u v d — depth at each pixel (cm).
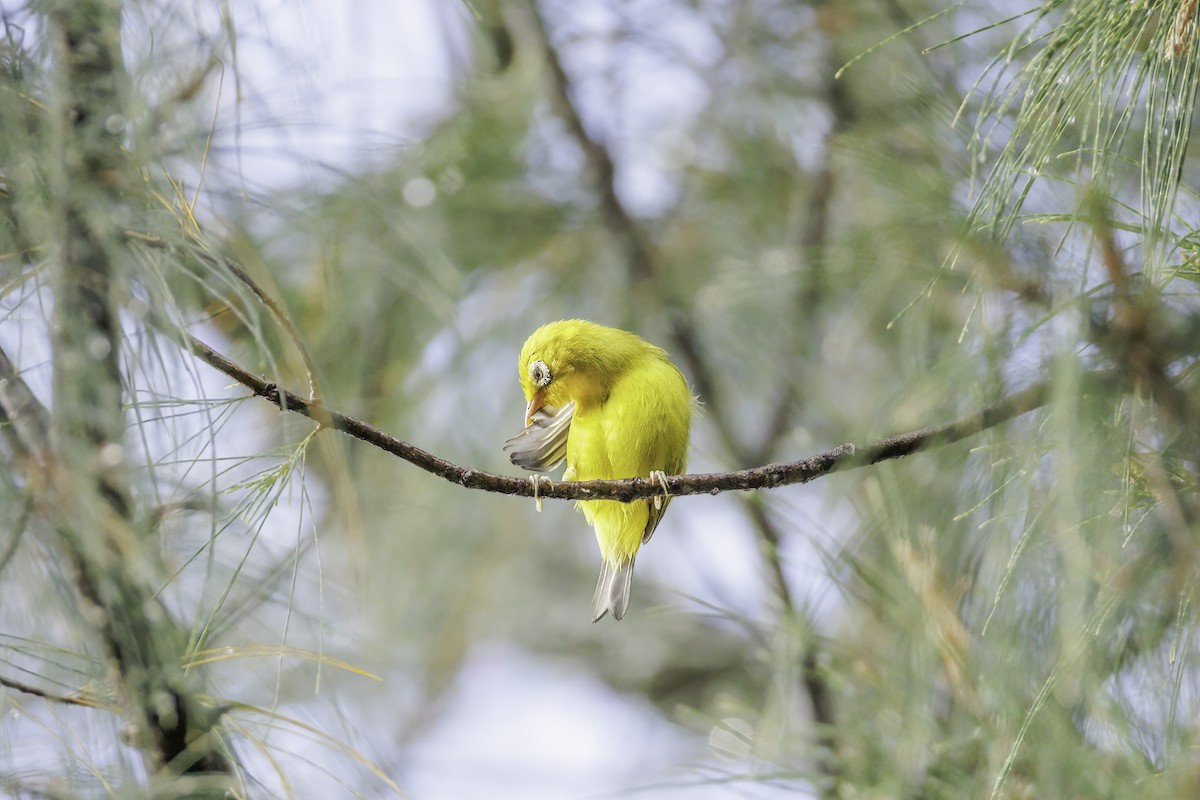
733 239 1159
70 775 513
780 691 693
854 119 962
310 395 541
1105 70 489
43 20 498
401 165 1062
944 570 605
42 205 484
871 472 647
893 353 969
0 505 452
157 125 529
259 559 684
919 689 614
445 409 1112
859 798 646
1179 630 498
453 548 1188
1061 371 484
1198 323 507
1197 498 501
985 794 584
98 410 453
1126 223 523
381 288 1022
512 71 1135
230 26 512
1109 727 523
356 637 775
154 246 491
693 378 1154
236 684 667
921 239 730
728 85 1124
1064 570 508
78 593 475
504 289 1129
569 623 1454
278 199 700
